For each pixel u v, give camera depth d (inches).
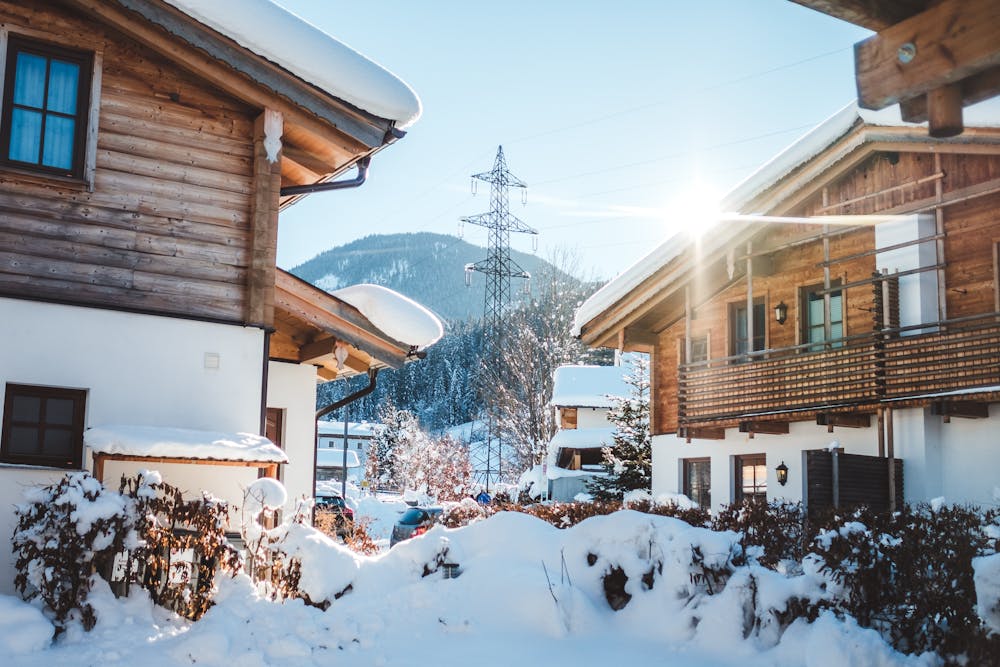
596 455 1403.8
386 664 299.0
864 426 637.9
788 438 697.0
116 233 408.5
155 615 325.4
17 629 292.8
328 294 531.5
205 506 335.6
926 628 287.0
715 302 776.9
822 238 673.6
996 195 569.3
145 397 403.5
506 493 1376.7
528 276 2039.9
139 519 324.8
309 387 629.9
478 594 345.7
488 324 2064.5
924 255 603.8
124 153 415.5
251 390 426.9
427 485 2256.4
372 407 4436.5
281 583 351.9
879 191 631.8
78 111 410.9
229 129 442.3
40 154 401.4
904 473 602.9
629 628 334.3
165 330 412.2
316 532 361.4
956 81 179.6
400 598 344.8
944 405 567.8
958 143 561.6
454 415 4084.6
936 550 286.2
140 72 423.5
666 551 341.4
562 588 338.3
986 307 567.8
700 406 740.7
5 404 377.7
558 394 1529.3
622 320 807.1
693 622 320.8
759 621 307.1
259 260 434.3
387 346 549.0
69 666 279.4
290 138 485.4
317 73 437.1
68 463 389.4
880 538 301.6
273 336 617.6
